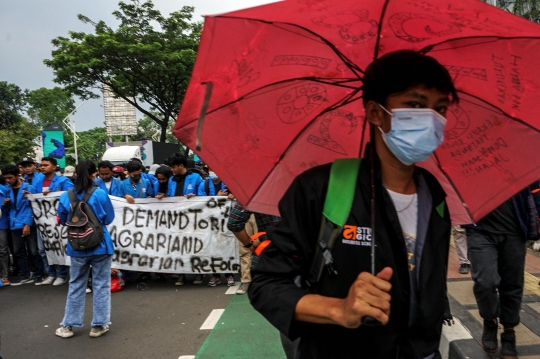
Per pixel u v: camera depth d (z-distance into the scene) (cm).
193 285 621
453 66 139
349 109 159
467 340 344
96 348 408
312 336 121
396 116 121
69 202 420
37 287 651
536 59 127
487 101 145
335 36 129
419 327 123
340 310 102
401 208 130
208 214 614
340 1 110
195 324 456
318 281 119
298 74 142
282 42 127
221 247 608
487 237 305
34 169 768
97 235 417
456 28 121
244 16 115
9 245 724
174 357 378
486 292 306
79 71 2267
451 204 166
